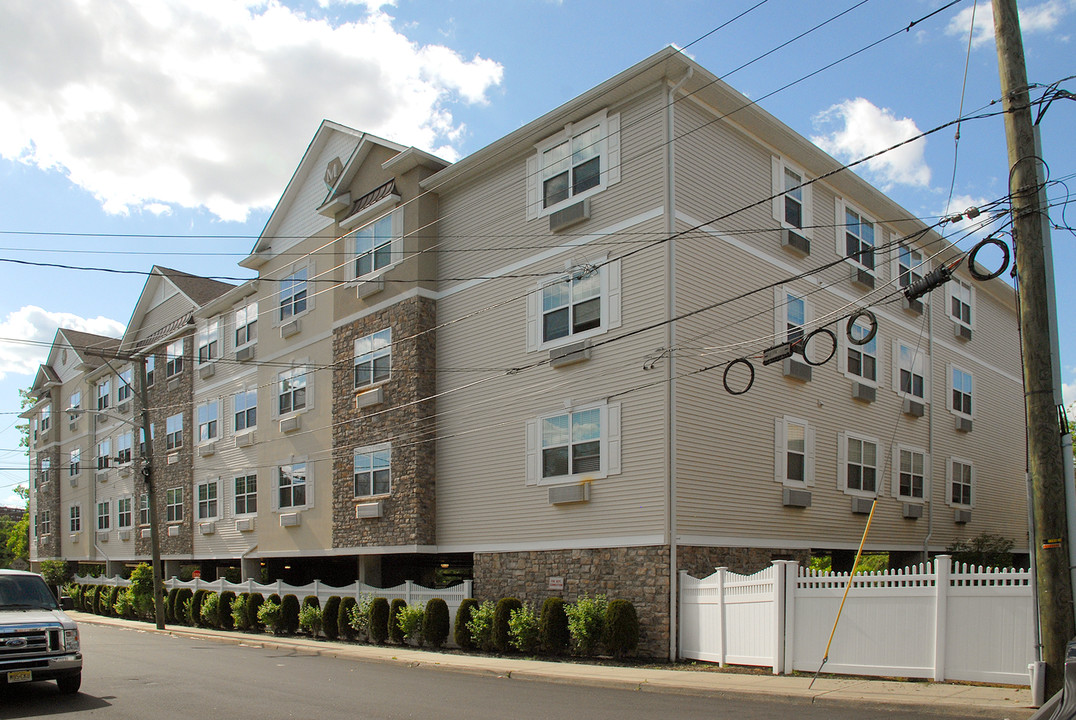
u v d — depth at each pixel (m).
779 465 19.36
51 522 47.00
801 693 11.91
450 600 20.56
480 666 16.33
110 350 45.31
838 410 21.59
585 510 18.14
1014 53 10.84
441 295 22.50
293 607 25.02
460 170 21.80
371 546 22.67
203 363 33.03
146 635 27.59
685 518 16.84
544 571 18.83
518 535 19.48
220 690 13.90
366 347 23.81
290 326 27.20
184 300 36.03
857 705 11.28
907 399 24.25
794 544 19.41
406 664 17.84
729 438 18.14
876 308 23.73
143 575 33.78
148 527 36.50
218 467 31.53
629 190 18.22
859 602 13.27
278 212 28.42
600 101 18.81
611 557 17.50
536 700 12.47
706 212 18.34
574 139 19.55
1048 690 10.15
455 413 21.56
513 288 20.53
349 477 23.86
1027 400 10.65
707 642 15.61
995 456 29.08
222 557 30.59
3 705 12.54
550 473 18.98
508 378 20.31
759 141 20.25
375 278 23.61
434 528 21.53
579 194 19.27
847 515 21.33
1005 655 11.78
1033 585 10.85
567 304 19.20
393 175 23.72
